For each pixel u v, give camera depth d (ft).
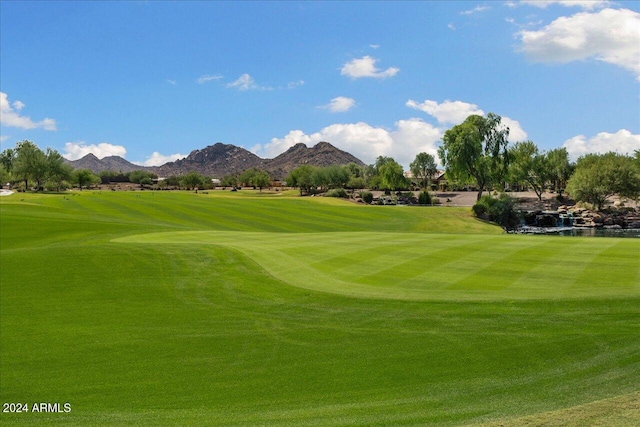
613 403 27.07
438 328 45.52
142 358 42.01
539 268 67.10
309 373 37.42
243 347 43.65
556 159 388.57
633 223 266.57
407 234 114.62
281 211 255.29
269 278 65.41
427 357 39.14
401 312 50.39
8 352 44.16
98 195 330.95
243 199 315.99
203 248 80.74
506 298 51.85
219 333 47.47
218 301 57.72
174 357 41.98
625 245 86.63
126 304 57.26
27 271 69.92
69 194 359.46
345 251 83.92
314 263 74.02
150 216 221.46
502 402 30.25
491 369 36.17
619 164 304.50
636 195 296.51
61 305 57.16
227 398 33.96
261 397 33.83
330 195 429.38
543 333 42.70
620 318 45.19
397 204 392.47
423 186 606.96
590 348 38.86
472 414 28.53
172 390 35.70
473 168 303.68
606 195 306.14
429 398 31.89
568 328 43.52
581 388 31.58
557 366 35.83
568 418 25.21
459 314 48.65
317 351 41.83
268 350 42.68
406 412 29.68
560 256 75.77
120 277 67.10
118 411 32.71
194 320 51.52
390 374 36.40
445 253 80.89
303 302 55.77
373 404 31.45
